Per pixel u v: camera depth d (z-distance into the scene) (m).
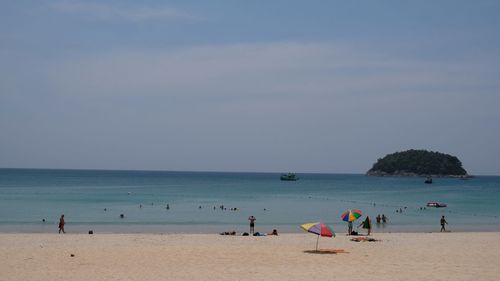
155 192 121.69
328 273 23.36
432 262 26.47
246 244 33.66
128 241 34.88
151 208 76.19
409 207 85.38
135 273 23.11
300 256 28.33
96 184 162.38
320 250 30.73
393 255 28.89
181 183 188.25
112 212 68.81
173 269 24.19
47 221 56.38
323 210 76.62
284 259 27.28
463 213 73.81
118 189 133.12
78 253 28.67
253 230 45.88
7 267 24.19
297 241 35.59
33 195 103.62
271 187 164.00
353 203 93.44
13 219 58.28
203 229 50.12
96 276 22.33
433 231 49.72
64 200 90.56
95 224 54.12
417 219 63.94
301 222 58.19
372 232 47.31
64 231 45.41
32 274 22.64
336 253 29.53
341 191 142.00
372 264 25.78
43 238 36.19
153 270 23.89
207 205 83.88
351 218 38.84
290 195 118.25
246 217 64.12
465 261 26.83
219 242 34.81
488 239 37.78
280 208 79.75
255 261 26.61
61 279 21.66
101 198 97.00
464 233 43.47
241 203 89.94
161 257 27.70
